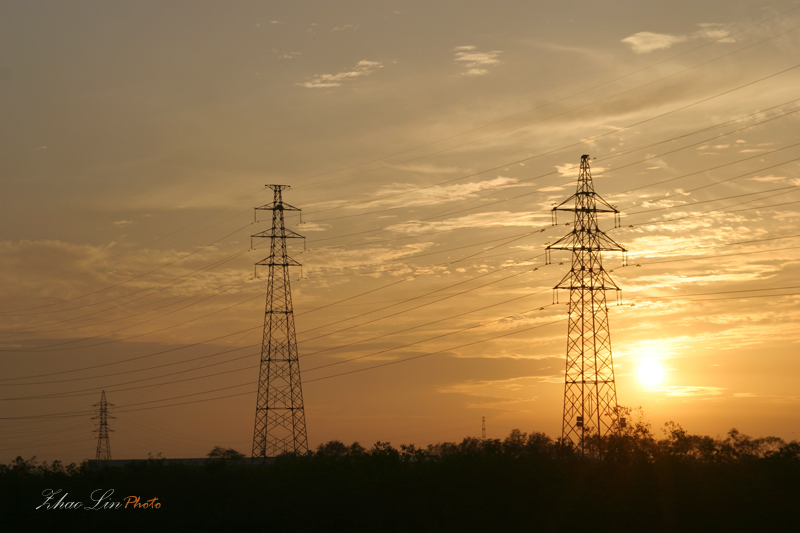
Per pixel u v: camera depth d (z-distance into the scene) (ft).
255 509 190.90
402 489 177.99
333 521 181.06
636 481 157.79
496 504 167.22
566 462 173.27
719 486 149.79
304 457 209.46
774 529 143.74
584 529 158.81
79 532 201.77
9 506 213.87
